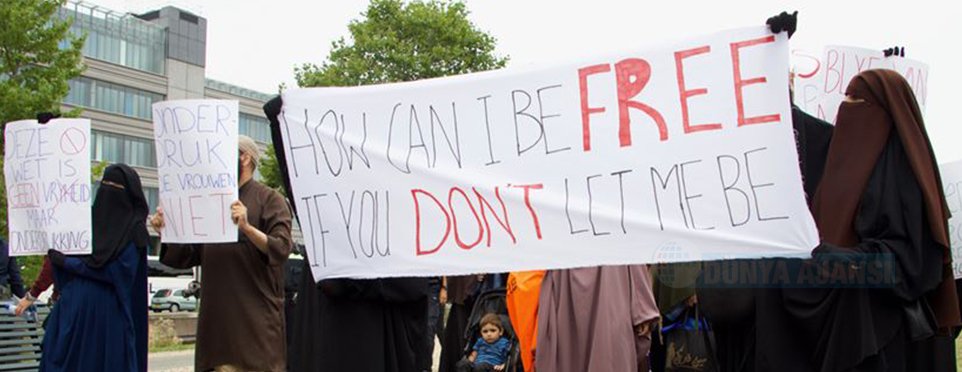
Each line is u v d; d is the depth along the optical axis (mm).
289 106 5203
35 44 19484
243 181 6277
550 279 5633
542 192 4613
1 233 18922
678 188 4336
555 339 5570
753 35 4246
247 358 5949
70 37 20766
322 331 5480
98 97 57625
